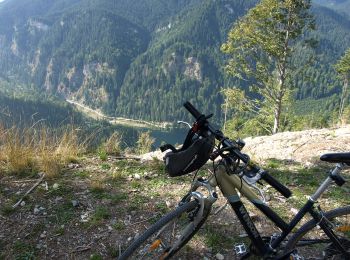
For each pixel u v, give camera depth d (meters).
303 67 26.64
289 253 2.94
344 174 5.49
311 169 5.69
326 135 7.80
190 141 2.72
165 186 4.92
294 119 30.77
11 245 3.66
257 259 3.32
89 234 3.83
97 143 6.65
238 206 2.91
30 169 5.32
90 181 5.02
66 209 4.25
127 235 3.80
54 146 6.02
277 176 5.34
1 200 4.43
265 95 27.78
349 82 48.75
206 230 3.85
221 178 2.85
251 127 29.72
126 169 5.49
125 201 4.46
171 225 2.91
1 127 5.74
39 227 3.92
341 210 2.99
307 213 3.02
